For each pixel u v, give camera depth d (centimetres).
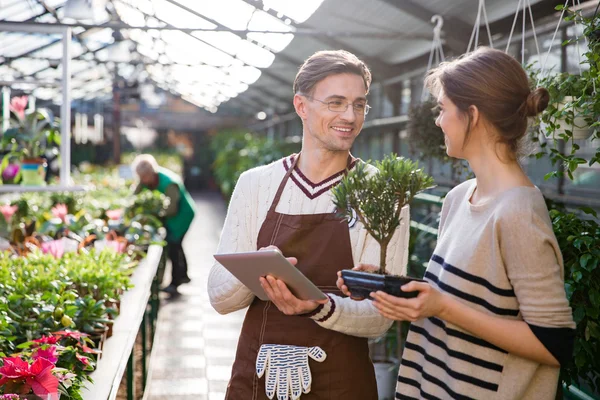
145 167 778
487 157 149
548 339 137
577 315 222
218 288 196
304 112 194
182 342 597
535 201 142
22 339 235
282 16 589
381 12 519
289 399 184
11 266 329
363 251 189
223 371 519
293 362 184
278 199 197
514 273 141
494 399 146
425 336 162
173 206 780
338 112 186
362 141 923
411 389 167
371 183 158
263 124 2077
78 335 229
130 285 344
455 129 150
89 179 1062
